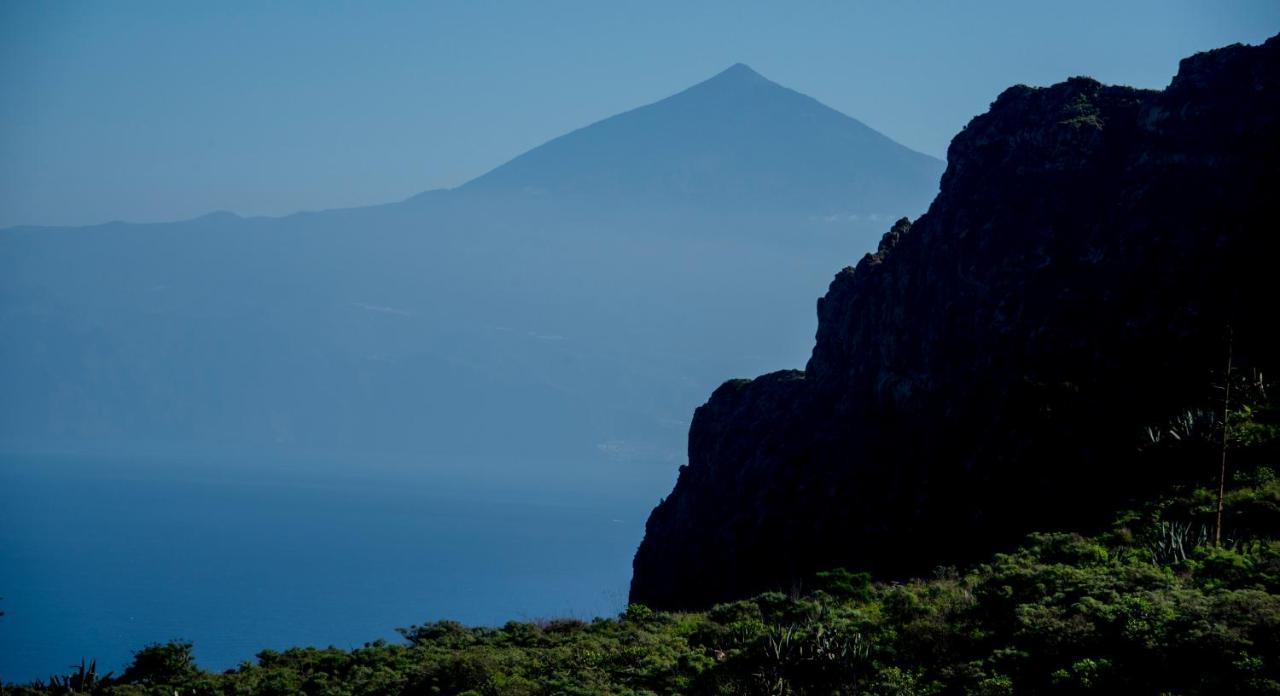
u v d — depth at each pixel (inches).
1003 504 2647.6
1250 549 1886.1
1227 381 2140.7
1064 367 2783.0
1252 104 2878.9
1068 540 2111.2
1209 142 2888.8
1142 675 1497.3
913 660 1737.2
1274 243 2699.3
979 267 3034.0
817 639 1796.3
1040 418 2682.1
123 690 2139.5
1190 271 2755.9
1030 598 1802.4
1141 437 2491.4
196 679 2230.6
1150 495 2324.1
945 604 1887.3
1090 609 1669.5
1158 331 2719.0
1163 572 1827.0
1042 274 2942.9
